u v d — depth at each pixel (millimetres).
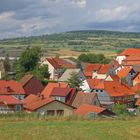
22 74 139750
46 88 97938
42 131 43906
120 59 188125
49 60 167375
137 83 124250
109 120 56781
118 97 105625
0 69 153750
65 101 89500
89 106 68812
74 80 117438
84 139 39406
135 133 43594
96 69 162000
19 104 74875
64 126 48688
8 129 45281
